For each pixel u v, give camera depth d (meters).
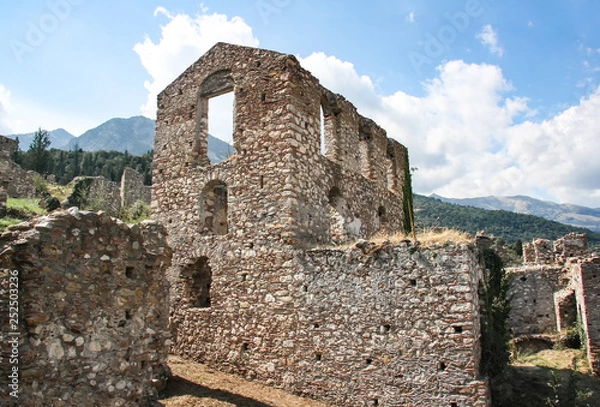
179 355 16.27
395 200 23.36
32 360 6.91
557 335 22.48
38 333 7.07
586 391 15.65
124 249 8.86
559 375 17.09
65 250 7.68
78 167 76.75
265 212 15.34
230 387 13.23
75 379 7.57
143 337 9.10
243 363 14.80
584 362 18.91
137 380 8.81
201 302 17.31
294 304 14.27
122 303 8.68
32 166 59.94
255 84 16.56
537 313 24.73
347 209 18.30
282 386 13.96
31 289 7.05
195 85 18.53
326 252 14.10
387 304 12.96
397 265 13.05
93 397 7.82
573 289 22.48
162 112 19.39
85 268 8.00
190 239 17.08
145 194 43.97
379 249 13.37
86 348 7.83
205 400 11.58
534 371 17.31
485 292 14.09
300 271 14.38
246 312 15.12
